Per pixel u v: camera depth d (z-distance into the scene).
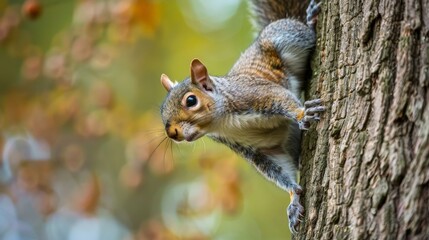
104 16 12.82
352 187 6.62
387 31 6.77
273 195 18.06
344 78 7.14
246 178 15.69
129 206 18.53
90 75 17.06
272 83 8.87
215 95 8.88
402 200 6.23
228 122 8.88
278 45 9.07
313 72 7.88
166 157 13.38
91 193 14.12
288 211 7.64
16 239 19.69
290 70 9.03
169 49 18.22
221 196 12.84
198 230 13.56
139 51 18.09
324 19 7.79
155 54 18.22
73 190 17.30
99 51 13.29
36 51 13.61
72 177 17.50
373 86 6.75
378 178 6.43
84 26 12.95
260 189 17.95
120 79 18.16
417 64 6.52
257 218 18.12
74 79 14.03
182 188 17.03
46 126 14.12
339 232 6.64
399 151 6.34
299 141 8.95
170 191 18.06
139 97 18.27
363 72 6.89
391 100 6.55
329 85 7.36
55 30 17.03
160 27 15.80
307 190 7.32
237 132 8.97
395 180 6.29
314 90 7.59
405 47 6.59
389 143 6.43
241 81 8.96
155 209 18.34
